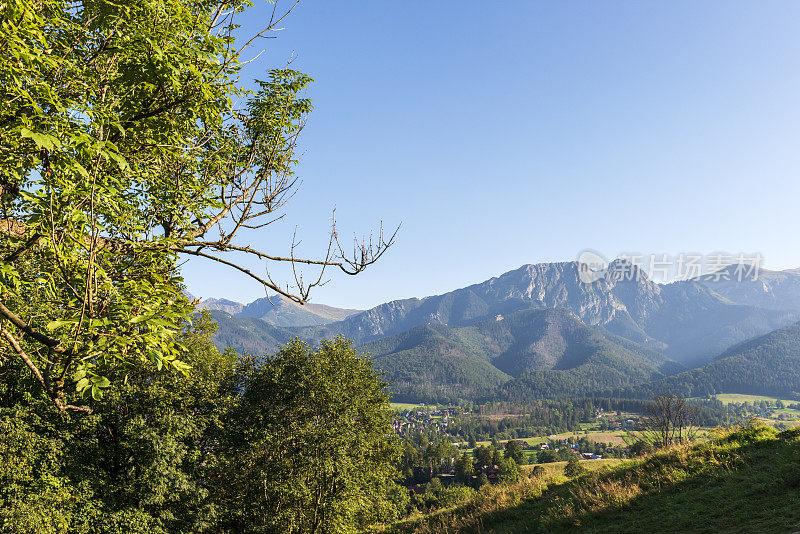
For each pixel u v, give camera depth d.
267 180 6.38
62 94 4.64
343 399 30.73
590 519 16.05
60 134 3.77
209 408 29.52
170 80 5.13
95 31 5.21
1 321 4.98
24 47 3.83
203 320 30.53
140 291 4.38
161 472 22.45
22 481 19.59
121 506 22.33
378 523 29.89
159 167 5.87
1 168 4.16
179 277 5.54
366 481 29.55
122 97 5.19
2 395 20.66
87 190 3.91
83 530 19.73
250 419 31.33
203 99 5.50
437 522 23.47
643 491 16.72
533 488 21.91
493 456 127.62
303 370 31.39
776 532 10.36
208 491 27.06
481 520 20.78
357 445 29.08
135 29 4.91
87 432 23.78
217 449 29.58
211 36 5.37
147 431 22.30
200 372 28.48
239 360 34.97
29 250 4.29
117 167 5.05
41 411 21.16
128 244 4.98
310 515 27.28
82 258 4.23
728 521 12.16
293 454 27.94
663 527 13.26
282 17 5.88
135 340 3.94
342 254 5.38
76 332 3.67
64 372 3.74
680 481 16.27
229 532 28.33
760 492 13.26
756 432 18.44
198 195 6.12
